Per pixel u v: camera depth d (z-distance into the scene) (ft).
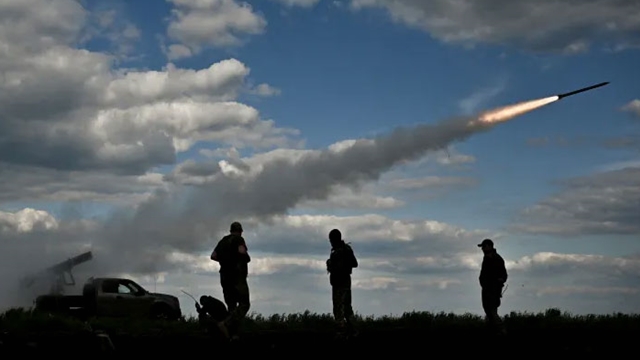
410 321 72.02
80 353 52.60
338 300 57.57
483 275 62.18
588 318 75.10
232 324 53.21
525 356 61.31
